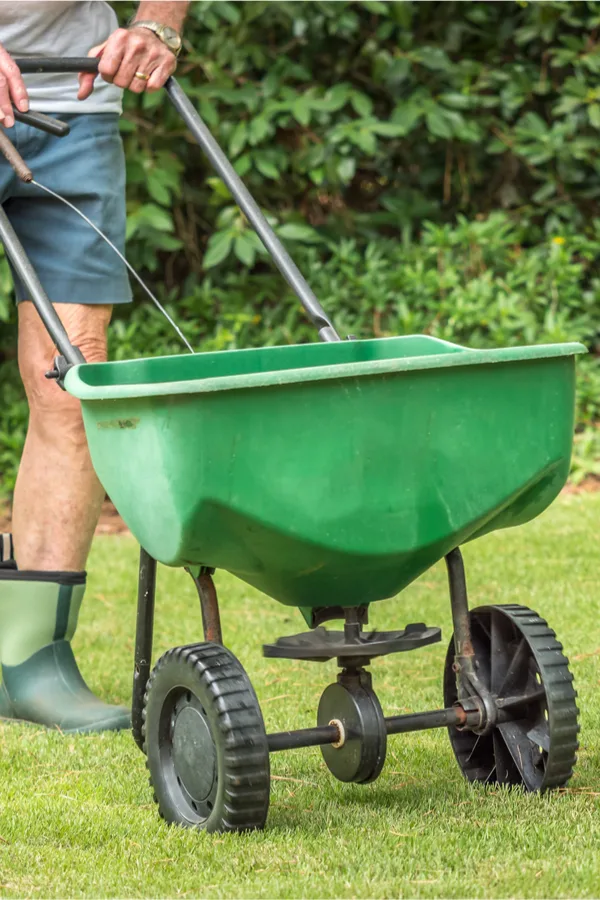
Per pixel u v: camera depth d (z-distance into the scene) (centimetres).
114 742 403
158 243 836
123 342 835
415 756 372
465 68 909
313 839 303
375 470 298
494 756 347
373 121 859
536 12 898
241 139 846
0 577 440
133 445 299
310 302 372
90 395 304
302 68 877
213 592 331
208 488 287
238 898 268
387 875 277
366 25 922
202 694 306
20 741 409
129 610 576
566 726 320
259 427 287
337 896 266
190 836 306
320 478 294
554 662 324
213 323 882
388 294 870
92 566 665
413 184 961
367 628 515
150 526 306
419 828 307
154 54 397
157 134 861
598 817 308
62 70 395
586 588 561
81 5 443
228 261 915
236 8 858
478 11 903
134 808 338
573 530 684
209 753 311
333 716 326
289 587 321
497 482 310
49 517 441
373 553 305
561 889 264
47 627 438
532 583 576
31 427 446
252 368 364
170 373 354
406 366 293
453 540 316
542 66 931
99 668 489
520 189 966
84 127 438
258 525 295
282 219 887
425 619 527
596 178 936
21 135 427
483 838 297
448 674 358
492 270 888
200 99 843
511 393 308
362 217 921
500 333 845
